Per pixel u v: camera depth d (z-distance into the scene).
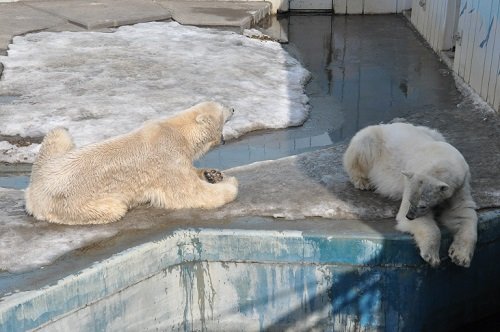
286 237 4.09
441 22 9.19
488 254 4.39
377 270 4.11
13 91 7.46
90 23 10.26
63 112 6.82
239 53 9.22
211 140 4.55
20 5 11.70
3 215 4.41
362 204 4.46
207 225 4.24
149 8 11.55
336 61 9.27
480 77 6.99
